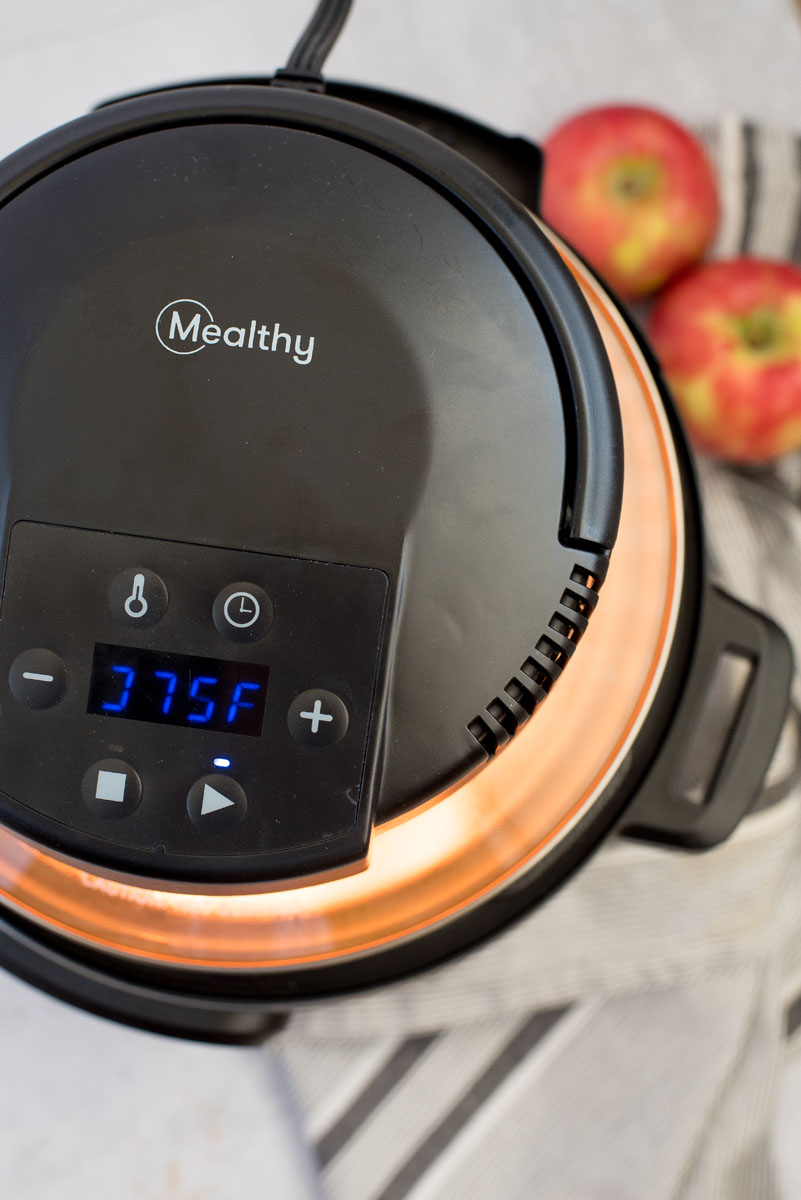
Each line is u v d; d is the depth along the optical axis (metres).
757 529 0.64
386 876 0.43
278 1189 0.59
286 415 0.40
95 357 0.40
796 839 0.61
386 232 0.41
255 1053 0.60
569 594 0.41
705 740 0.58
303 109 0.42
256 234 0.41
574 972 0.59
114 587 0.39
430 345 0.41
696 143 0.62
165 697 0.39
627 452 0.45
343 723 0.39
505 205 0.42
